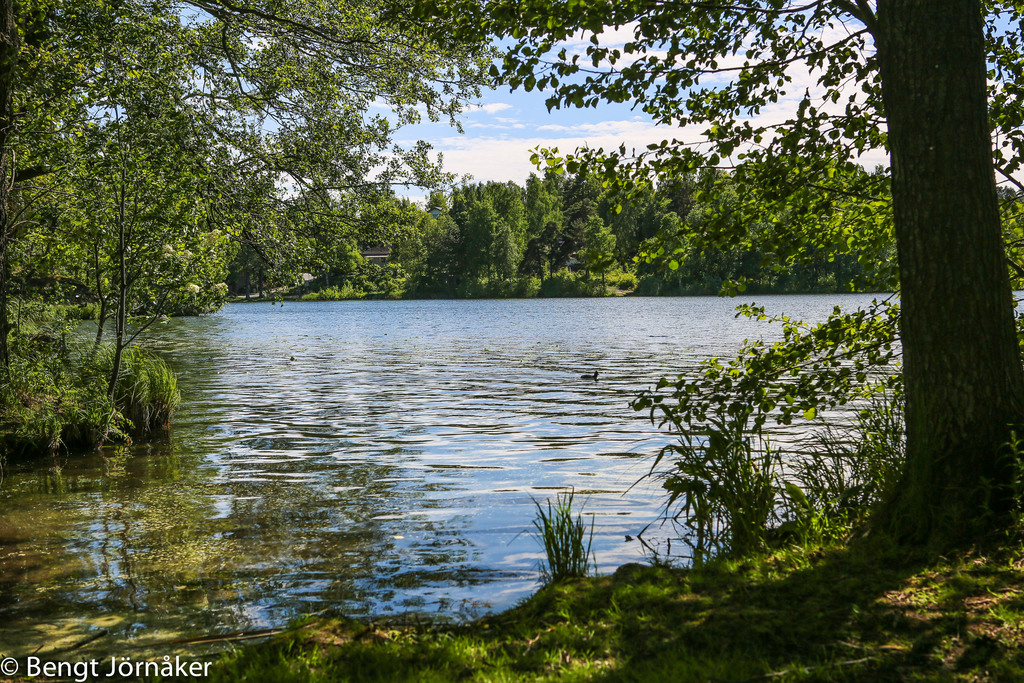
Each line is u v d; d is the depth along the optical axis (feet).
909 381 17.33
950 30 16.40
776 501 21.70
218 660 13.32
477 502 26.18
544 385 61.98
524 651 12.92
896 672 11.04
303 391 60.08
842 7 19.39
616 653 12.50
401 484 29.09
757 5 19.43
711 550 19.72
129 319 41.14
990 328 16.39
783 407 21.42
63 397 37.99
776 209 20.85
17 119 34.73
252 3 43.21
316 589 17.60
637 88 19.76
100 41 36.29
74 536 22.16
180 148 38.52
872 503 18.67
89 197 38.11
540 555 20.21
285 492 27.86
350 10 43.42
